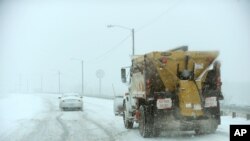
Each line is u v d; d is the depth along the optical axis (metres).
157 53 15.72
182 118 15.25
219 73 16.14
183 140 14.77
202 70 16.09
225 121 19.58
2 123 23.25
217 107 15.78
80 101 34.44
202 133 15.96
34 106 42.47
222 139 14.42
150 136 15.88
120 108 26.72
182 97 15.31
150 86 15.74
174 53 15.81
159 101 15.51
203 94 15.69
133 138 15.88
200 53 15.95
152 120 15.60
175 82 15.74
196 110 15.29
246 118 20.31
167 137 15.78
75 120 24.81
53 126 21.20
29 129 19.88
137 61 17.33
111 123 22.52
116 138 16.02
